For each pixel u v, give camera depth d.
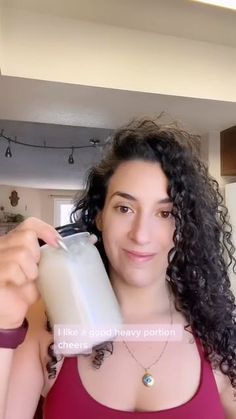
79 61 1.45
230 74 1.65
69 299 0.50
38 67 1.40
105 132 3.23
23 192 8.15
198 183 0.72
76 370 0.66
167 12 1.37
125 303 0.70
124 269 0.63
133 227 0.62
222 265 0.80
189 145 0.71
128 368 0.68
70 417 0.63
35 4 1.33
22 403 0.65
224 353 0.72
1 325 0.52
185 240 0.69
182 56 1.58
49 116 1.85
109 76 1.48
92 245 0.56
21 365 0.66
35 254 0.50
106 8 1.35
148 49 1.53
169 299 0.74
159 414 0.64
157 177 0.64
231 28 1.49
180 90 1.57
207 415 0.65
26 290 0.51
